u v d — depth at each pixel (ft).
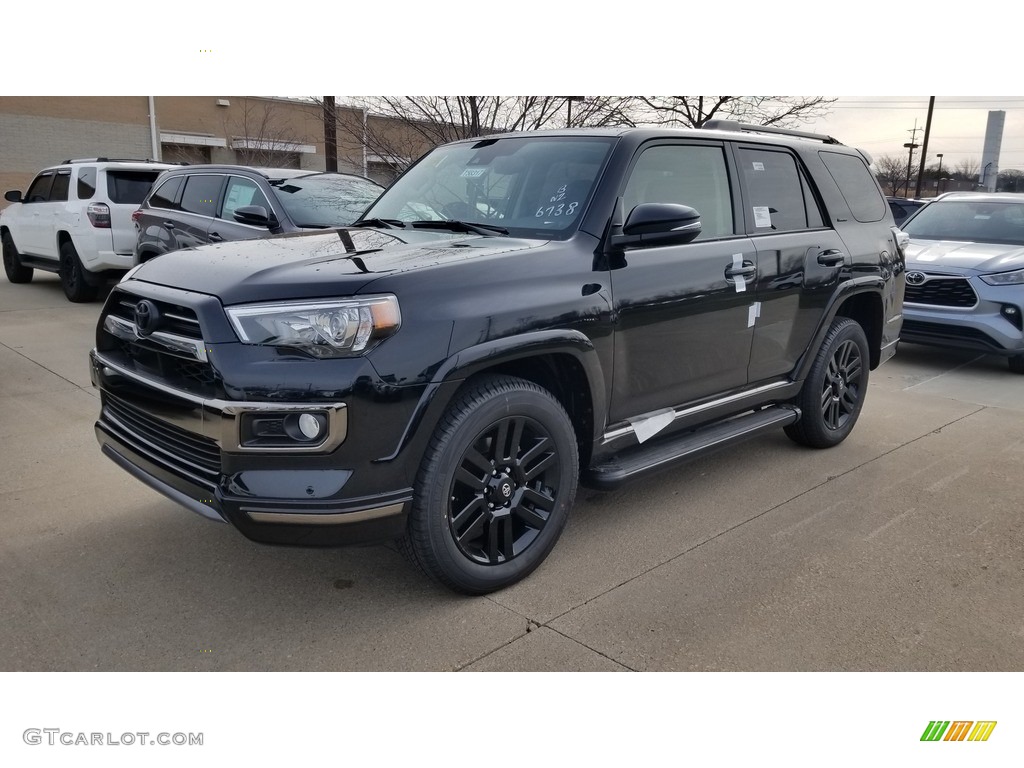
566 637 9.72
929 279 25.68
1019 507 14.08
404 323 9.08
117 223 32.01
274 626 9.81
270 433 8.88
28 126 80.33
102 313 11.16
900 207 48.65
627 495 14.35
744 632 9.93
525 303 10.06
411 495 9.37
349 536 9.09
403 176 14.85
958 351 29.63
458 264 9.82
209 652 9.25
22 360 22.58
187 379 9.47
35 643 9.32
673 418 12.79
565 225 11.50
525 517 10.71
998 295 24.61
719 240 13.32
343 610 10.19
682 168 12.98
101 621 9.80
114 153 84.99
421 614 10.13
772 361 14.67
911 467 16.10
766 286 13.94
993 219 29.25
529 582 11.03
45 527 12.28
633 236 11.16
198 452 9.50
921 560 11.96
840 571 11.57
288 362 8.80
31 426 16.89
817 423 16.39
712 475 15.43
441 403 9.30
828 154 16.66
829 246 15.58
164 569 11.09
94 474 14.42
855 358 17.19
